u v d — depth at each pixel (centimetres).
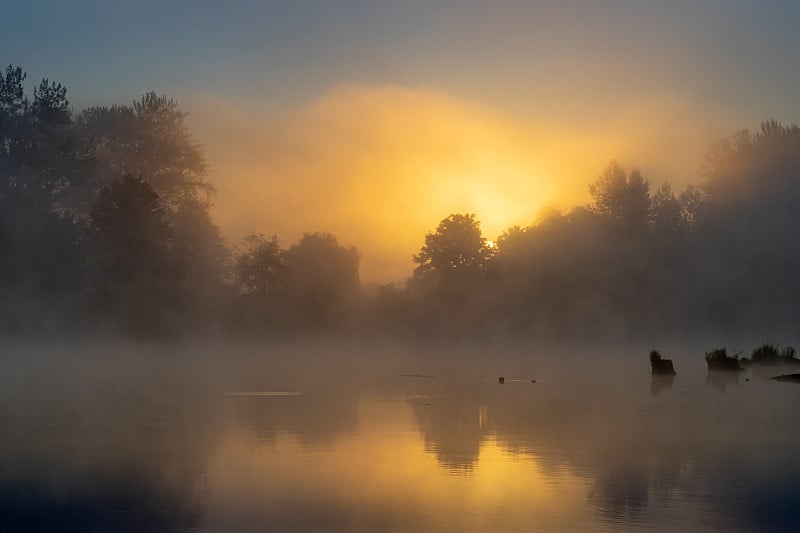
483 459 1636
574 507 1239
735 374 4572
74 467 1546
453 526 1137
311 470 1523
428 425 2148
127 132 9244
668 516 1190
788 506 1245
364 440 1884
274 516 1191
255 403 2756
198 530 1120
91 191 8300
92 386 3488
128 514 1206
